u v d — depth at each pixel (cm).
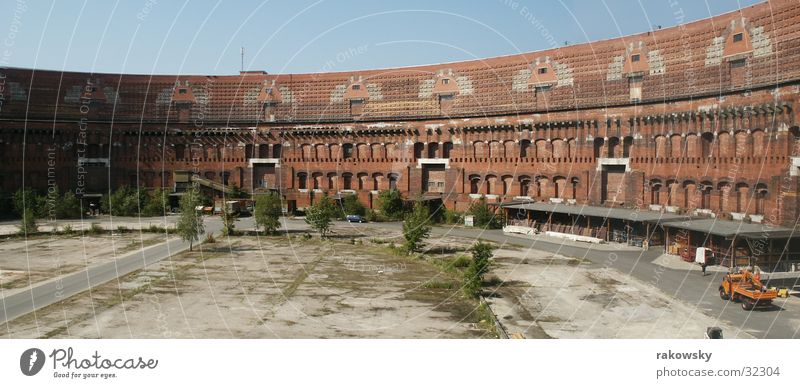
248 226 8212
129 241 6675
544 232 7550
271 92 10400
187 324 3309
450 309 3728
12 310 3591
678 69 6819
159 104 10344
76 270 4888
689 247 5272
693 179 6506
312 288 4291
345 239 7075
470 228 8188
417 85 9756
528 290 4222
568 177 8112
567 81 8225
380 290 4250
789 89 5353
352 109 10131
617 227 6638
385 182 9875
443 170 9531
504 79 8938
